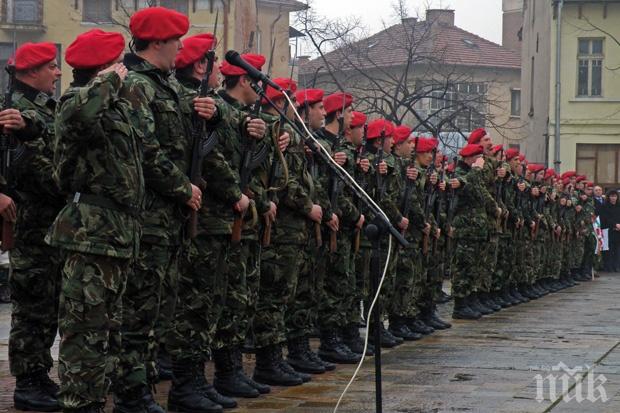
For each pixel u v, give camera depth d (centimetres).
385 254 1210
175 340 818
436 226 1414
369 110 3997
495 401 870
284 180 925
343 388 940
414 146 1441
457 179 1530
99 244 676
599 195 3303
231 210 827
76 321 677
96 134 676
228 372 887
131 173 692
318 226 1018
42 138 814
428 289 1441
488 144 1698
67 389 677
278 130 905
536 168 2083
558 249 2325
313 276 1030
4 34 4347
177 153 768
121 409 744
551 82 4269
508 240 1831
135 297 742
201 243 816
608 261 3297
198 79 852
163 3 4156
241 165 861
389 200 1214
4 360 1091
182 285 820
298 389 934
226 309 864
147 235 741
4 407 827
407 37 4706
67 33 4341
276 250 945
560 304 1948
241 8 4203
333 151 1092
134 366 741
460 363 1102
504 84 6309
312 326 1041
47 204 818
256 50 4384
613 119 4228
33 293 814
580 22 4234
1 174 792
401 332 1321
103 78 676
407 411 826
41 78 834
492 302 1794
